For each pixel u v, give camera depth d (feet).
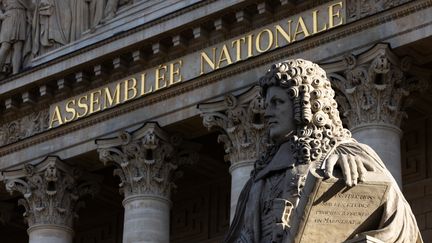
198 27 143.74
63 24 162.81
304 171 30.04
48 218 155.84
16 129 163.02
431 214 139.33
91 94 155.33
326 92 30.99
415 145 142.41
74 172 156.87
